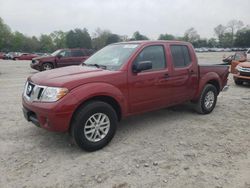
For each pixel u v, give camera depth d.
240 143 5.04
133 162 4.25
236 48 98.19
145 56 5.32
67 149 4.67
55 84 4.26
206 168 4.08
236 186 3.64
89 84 4.45
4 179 3.75
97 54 5.95
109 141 4.80
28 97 4.66
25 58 48.50
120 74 4.84
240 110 7.38
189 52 6.26
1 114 6.66
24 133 5.37
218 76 7.02
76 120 4.33
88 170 4.00
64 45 109.50
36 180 3.74
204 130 5.68
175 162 4.26
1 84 12.08
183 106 7.44
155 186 3.62
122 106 4.90
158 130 5.64
